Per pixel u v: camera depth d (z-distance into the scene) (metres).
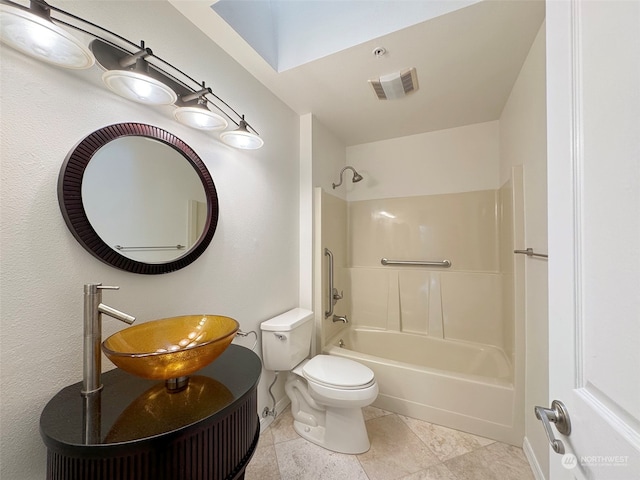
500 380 1.67
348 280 2.80
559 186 0.57
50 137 0.80
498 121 2.30
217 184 1.38
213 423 0.70
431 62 1.56
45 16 0.65
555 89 0.59
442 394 1.74
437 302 2.44
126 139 0.99
